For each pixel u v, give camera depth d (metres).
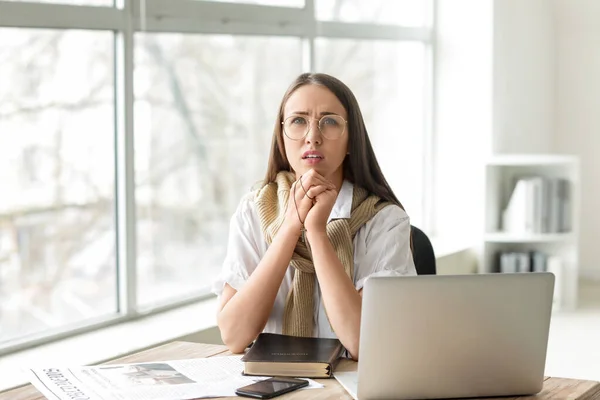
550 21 6.68
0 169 3.32
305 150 2.32
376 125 5.68
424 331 1.85
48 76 3.47
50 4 3.38
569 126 6.77
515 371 1.91
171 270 4.13
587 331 5.32
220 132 4.39
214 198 4.38
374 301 1.83
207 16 4.19
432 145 6.12
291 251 2.28
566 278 5.90
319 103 2.33
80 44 3.59
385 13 5.68
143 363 2.14
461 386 1.90
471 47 5.94
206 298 4.28
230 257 2.47
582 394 1.96
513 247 6.09
